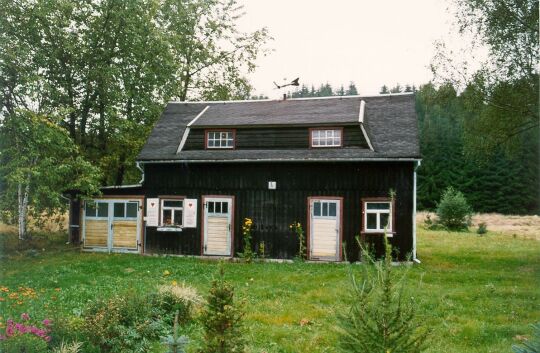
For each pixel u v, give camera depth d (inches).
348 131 804.0
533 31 808.3
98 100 995.3
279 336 371.2
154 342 346.9
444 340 360.8
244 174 832.9
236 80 1428.4
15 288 543.8
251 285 566.9
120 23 952.9
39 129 778.8
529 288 546.6
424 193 2502.5
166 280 600.7
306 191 804.6
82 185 848.9
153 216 869.2
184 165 860.0
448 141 2559.1
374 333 197.9
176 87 1086.4
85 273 661.3
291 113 880.9
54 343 293.7
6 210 882.1
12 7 871.7
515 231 1406.3
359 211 782.5
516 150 909.8
